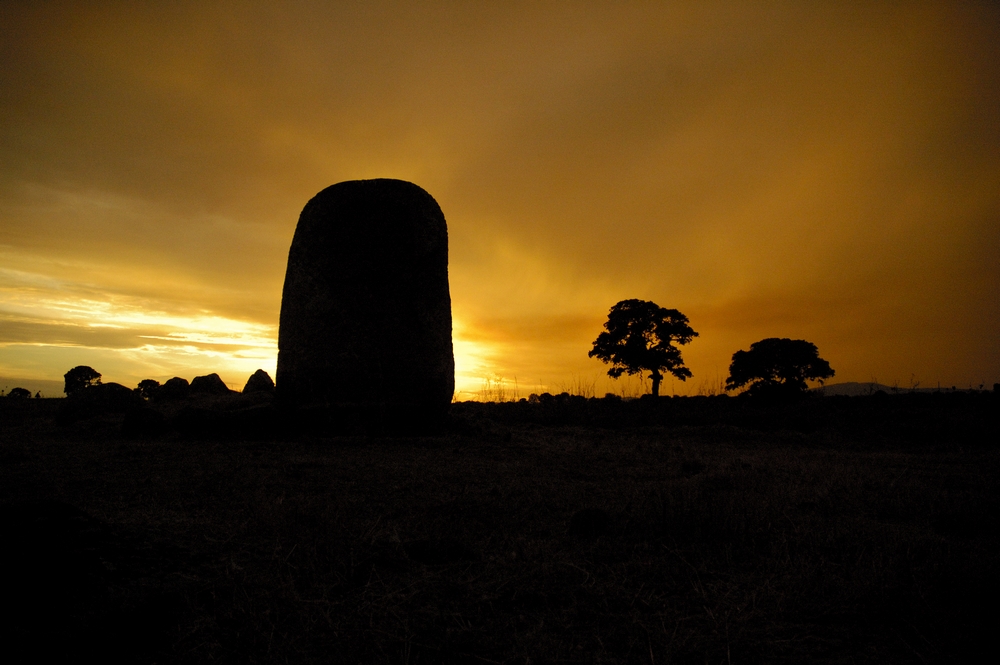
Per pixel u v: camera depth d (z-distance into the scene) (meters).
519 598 2.71
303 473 5.80
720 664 2.13
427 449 8.31
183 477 5.50
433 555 3.23
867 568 3.02
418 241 10.20
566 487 5.29
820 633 2.40
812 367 29.56
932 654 2.20
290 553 3.04
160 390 13.16
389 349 9.85
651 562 3.21
